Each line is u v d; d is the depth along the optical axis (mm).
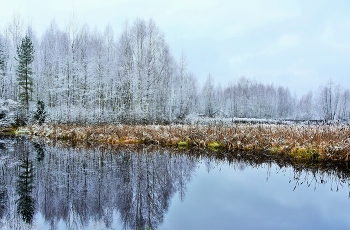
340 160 12852
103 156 15250
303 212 7328
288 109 74438
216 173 11703
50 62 35594
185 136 18703
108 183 10078
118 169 12289
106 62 32906
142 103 28406
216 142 17781
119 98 32812
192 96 44281
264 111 63750
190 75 44812
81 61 32219
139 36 30781
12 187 9422
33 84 36406
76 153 16078
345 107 55656
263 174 11516
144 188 9523
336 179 10727
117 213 7227
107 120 26203
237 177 10992
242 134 16984
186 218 6863
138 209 7496
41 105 28250
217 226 6391
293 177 11008
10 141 20688
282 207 7699
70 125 24812
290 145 14492
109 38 35938
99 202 8070
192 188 9586
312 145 13859
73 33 31594
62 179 10516
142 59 30344
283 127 18219
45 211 7344
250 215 7102
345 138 13633
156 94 31938
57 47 37156
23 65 31094
